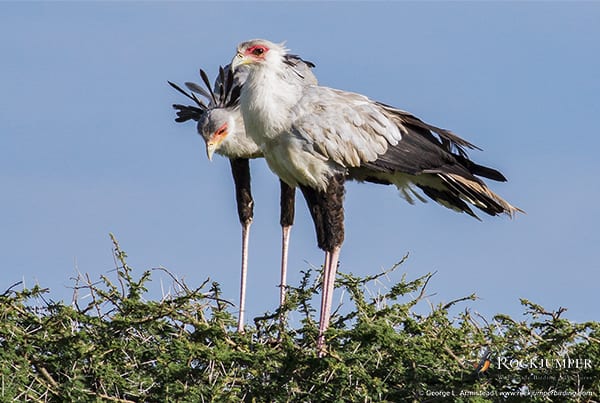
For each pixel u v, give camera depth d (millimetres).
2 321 9891
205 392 9328
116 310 10312
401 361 9516
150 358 9906
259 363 9633
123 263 10391
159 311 9977
